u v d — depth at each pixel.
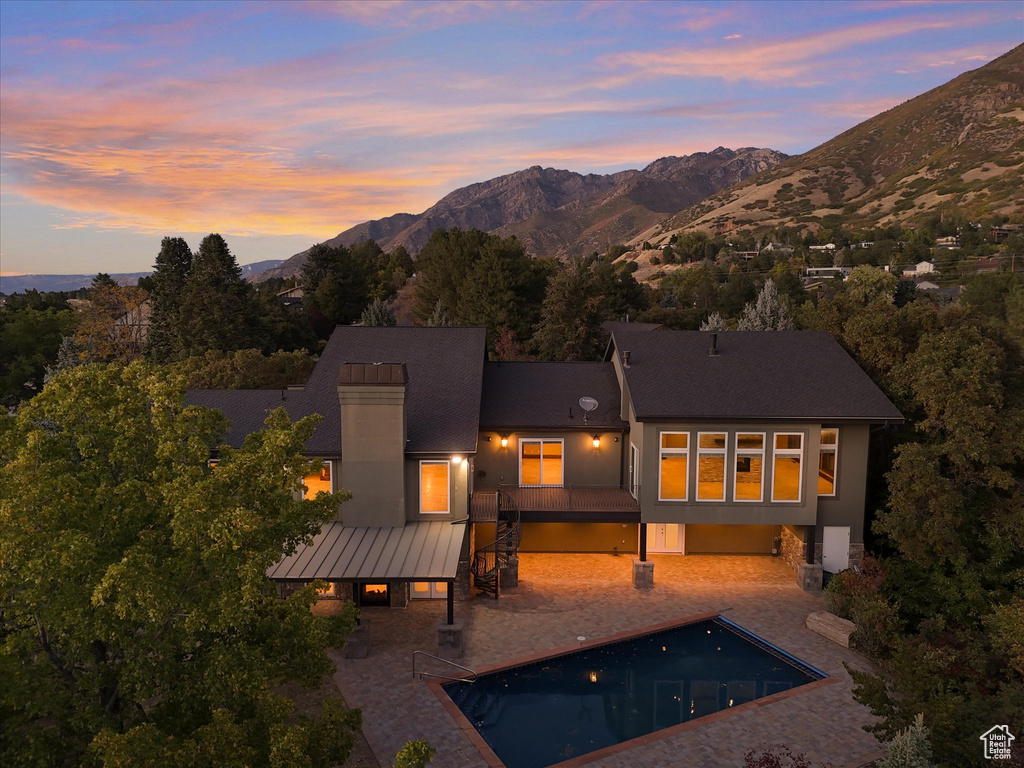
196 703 10.77
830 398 24.14
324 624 12.05
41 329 64.81
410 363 27.53
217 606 9.90
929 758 11.90
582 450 26.72
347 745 10.98
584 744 15.91
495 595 23.44
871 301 30.80
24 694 9.34
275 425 13.47
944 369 23.52
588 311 50.47
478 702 17.67
